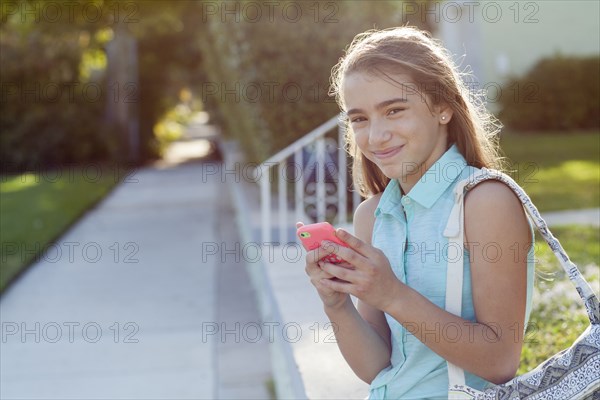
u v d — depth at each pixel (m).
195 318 6.52
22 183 18.38
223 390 4.84
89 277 8.31
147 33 21.42
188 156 25.03
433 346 1.75
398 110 1.83
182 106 36.06
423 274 1.87
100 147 21.48
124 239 10.66
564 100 16.47
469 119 1.92
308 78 8.37
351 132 2.21
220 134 23.33
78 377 5.20
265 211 7.05
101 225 12.00
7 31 21.02
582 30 17.61
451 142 1.94
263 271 6.04
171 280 7.99
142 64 22.97
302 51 8.34
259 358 5.40
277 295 4.98
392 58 1.82
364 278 1.72
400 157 1.85
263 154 8.72
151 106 23.55
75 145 21.20
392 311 1.74
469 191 1.80
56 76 21.00
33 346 5.93
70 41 20.94
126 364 5.42
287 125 8.44
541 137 15.55
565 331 3.90
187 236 10.66
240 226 10.12
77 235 11.16
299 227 1.83
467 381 1.87
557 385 1.72
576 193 9.12
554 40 17.62
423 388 1.92
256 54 8.38
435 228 1.86
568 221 7.57
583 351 1.71
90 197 15.00
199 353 5.59
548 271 5.19
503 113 16.81
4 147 20.70
